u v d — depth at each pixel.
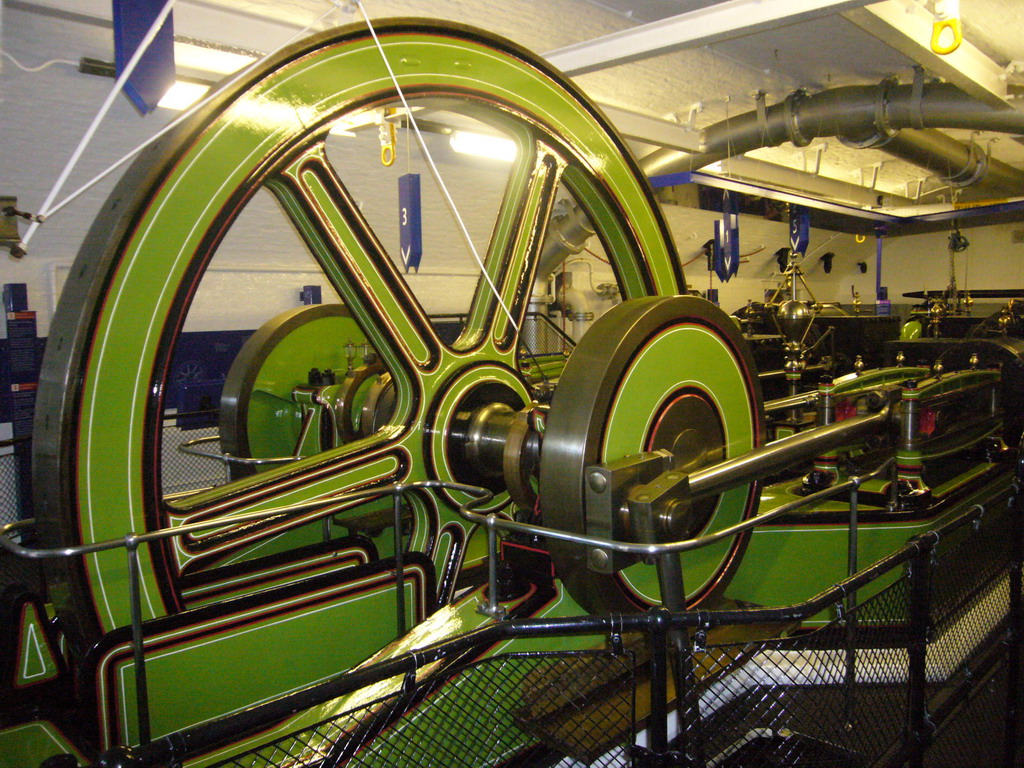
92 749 1.87
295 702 1.19
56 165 4.38
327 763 1.58
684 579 2.47
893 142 4.84
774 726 1.81
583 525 2.05
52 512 1.95
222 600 2.29
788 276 5.03
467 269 7.37
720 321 2.48
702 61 4.24
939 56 3.31
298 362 4.03
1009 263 11.01
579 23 3.73
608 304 8.43
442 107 2.71
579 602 2.27
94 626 1.98
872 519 3.22
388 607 2.55
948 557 2.22
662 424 2.28
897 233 9.23
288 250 6.23
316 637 2.37
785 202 6.56
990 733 2.61
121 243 1.97
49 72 3.75
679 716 1.55
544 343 6.50
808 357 6.25
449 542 2.81
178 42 3.06
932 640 2.11
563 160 2.94
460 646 1.38
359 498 2.35
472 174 6.18
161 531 1.95
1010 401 4.45
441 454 2.73
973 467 4.10
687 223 8.61
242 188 2.16
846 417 3.74
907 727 1.97
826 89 4.80
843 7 2.67
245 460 3.46
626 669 1.94
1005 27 3.67
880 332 6.39
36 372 4.99
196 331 5.91
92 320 1.94
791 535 3.23
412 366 2.63
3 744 1.91
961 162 5.46
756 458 2.30
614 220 3.14
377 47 2.38
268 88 2.18
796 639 1.72
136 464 2.04
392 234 6.35
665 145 4.94
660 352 2.25
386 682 2.03
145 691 1.92
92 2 2.84
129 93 2.15
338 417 3.64
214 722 1.11
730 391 2.54
